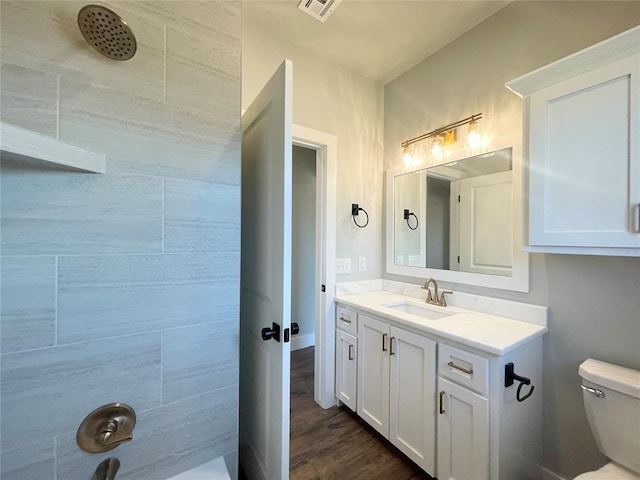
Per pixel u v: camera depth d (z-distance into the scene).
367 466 1.53
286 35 1.86
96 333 0.86
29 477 0.78
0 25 0.73
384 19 1.73
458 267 1.85
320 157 2.13
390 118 2.37
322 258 2.12
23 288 0.77
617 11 1.24
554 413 1.38
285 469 1.05
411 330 1.51
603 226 1.05
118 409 0.89
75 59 0.82
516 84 1.26
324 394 2.09
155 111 0.94
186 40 0.99
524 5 1.54
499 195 1.64
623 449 1.04
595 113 1.06
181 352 1.00
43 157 0.63
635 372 1.13
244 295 1.46
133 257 0.91
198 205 1.03
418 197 2.13
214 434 1.07
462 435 1.26
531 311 1.46
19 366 0.77
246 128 1.42
